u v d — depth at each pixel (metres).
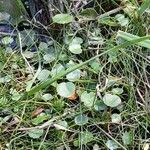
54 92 0.29
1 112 0.29
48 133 0.28
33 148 0.28
